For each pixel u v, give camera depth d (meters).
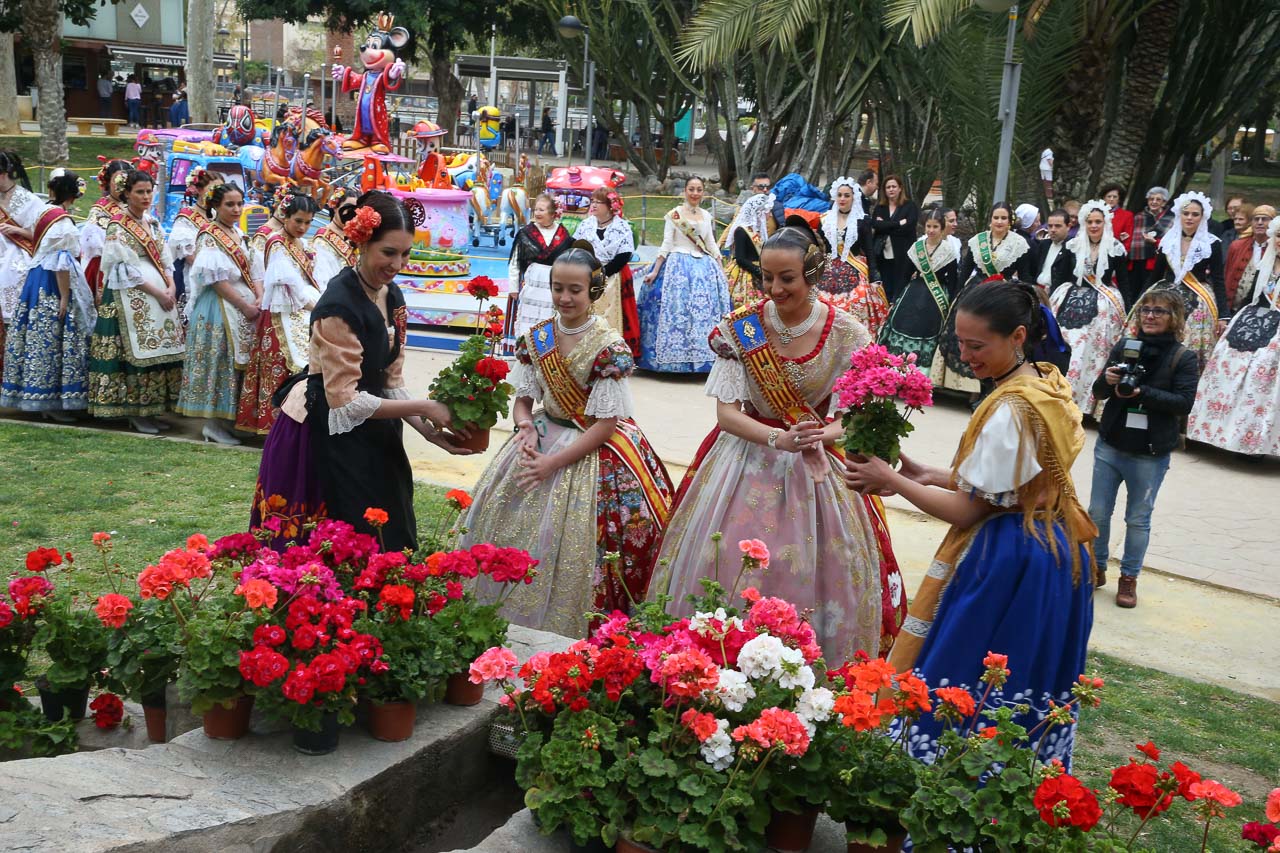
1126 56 15.40
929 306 9.89
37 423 8.05
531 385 4.40
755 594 3.13
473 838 2.97
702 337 10.34
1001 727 2.60
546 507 4.29
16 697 3.19
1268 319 8.39
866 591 4.00
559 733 2.63
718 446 4.16
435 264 13.07
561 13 26.12
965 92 13.34
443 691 3.05
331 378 3.63
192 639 2.80
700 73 25.97
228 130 18.88
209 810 2.44
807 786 2.54
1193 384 5.56
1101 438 5.77
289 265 7.30
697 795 2.44
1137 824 3.73
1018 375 3.08
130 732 3.17
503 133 35.03
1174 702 4.72
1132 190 16.23
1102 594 5.98
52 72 25.06
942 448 8.46
